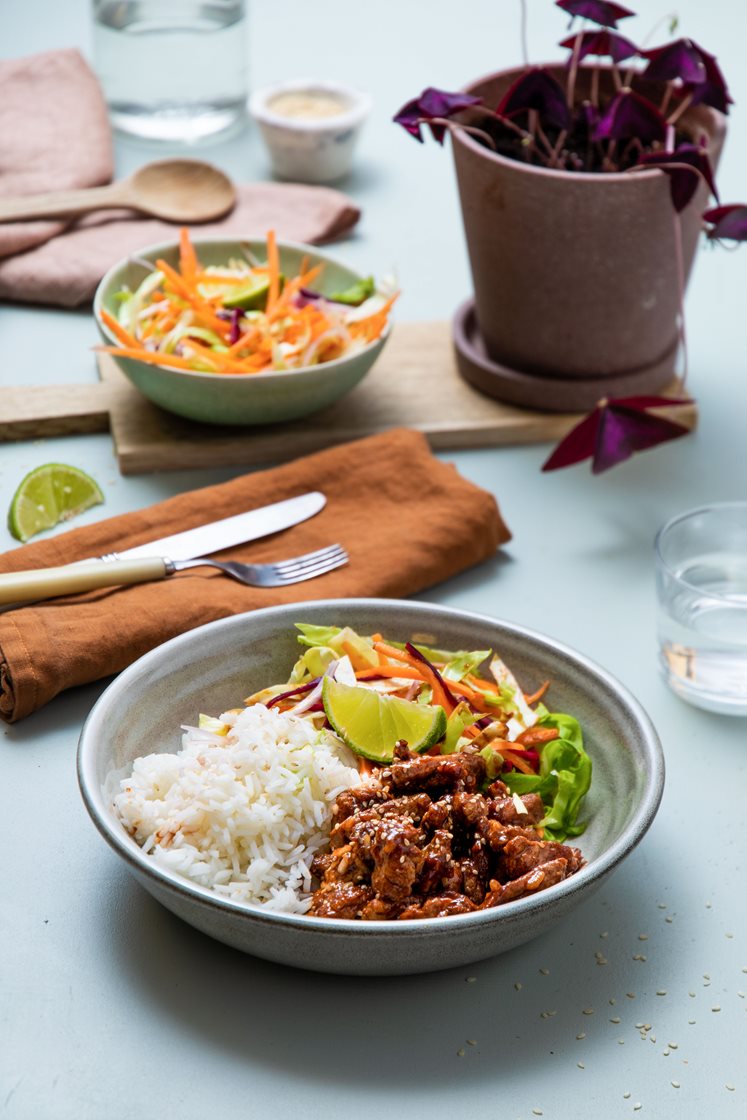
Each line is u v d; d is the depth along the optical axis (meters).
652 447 1.25
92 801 0.97
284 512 1.20
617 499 1.25
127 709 1.04
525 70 1.29
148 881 0.96
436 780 1.01
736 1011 0.99
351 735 1.04
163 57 1.54
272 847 1.00
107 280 1.28
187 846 0.99
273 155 1.53
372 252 1.46
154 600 1.12
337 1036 0.97
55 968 0.99
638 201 1.21
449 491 1.20
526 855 0.98
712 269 1.48
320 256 1.32
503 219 1.23
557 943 1.01
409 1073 0.96
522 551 1.21
